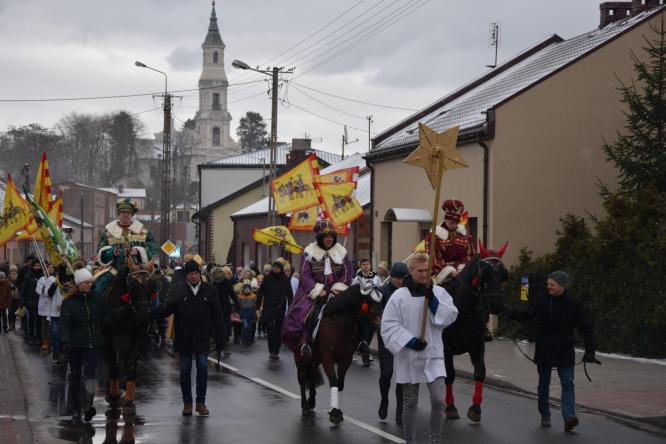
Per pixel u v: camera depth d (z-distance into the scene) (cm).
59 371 1773
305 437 1072
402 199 3017
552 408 1307
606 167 2512
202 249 6794
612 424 1180
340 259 1232
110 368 1209
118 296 1177
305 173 2602
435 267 1204
